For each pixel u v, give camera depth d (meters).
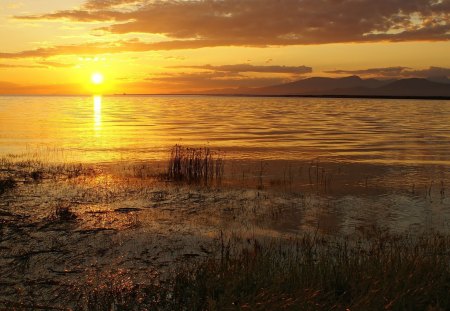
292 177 20.05
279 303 5.82
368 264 7.48
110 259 9.30
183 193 16.12
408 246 10.22
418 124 59.06
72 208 13.48
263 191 16.84
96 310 6.98
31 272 8.54
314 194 16.47
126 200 14.78
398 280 6.43
